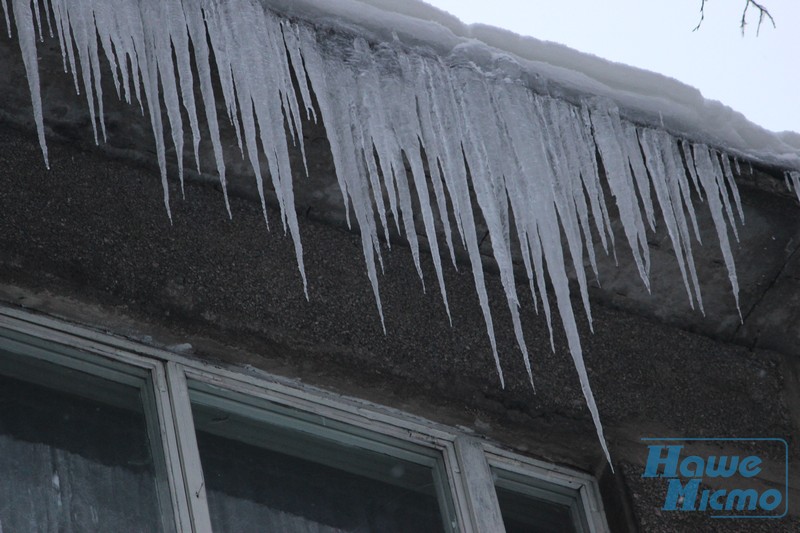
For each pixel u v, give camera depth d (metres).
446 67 10.03
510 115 10.09
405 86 9.88
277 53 9.64
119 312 9.66
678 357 11.59
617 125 10.37
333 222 10.87
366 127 9.77
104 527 8.80
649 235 10.95
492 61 10.16
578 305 11.49
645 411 11.17
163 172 9.30
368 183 10.32
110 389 9.49
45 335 9.47
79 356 9.52
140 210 10.16
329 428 10.09
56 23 9.30
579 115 10.30
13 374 9.23
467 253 11.10
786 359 12.00
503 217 10.02
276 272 10.38
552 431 10.75
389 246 10.98
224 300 10.05
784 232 11.00
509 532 10.26
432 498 10.12
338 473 9.88
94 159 10.27
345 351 10.27
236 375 9.95
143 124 10.08
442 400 10.48
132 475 9.12
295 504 9.55
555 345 11.18
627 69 10.47
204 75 9.42
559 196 10.18
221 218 10.44
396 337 10.55
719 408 11.44
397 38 9.93
